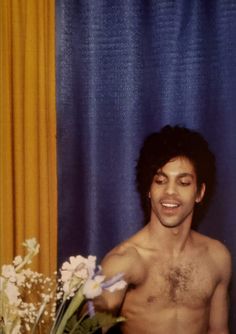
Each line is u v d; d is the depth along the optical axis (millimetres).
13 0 2166
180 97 2176
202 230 2156
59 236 2201
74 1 2191
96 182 2197
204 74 2162
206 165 2150
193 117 2168
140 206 2178
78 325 1492
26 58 2162
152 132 2180
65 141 2195
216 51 2152
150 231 2162
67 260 2201
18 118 2172
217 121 2154
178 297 2123
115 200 2195
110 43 2191
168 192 2141
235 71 2139
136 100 2189
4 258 2182
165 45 2176
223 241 2156
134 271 2137
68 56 2191
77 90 2195
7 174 2176
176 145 2150
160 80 2180
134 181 2186
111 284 1478
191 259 2143
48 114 2188
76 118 2197
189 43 2168
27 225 2178
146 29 2184
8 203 2178
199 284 2135
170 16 2170
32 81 2162
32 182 2172
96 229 2201
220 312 2164
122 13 2184
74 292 1594
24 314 1546
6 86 2172
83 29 2193
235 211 2146
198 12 2164
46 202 2180
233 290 2170
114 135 2193
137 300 2123
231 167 2145
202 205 2152
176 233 2141
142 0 2180
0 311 1428
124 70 2188
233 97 2143
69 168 2197
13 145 2188
